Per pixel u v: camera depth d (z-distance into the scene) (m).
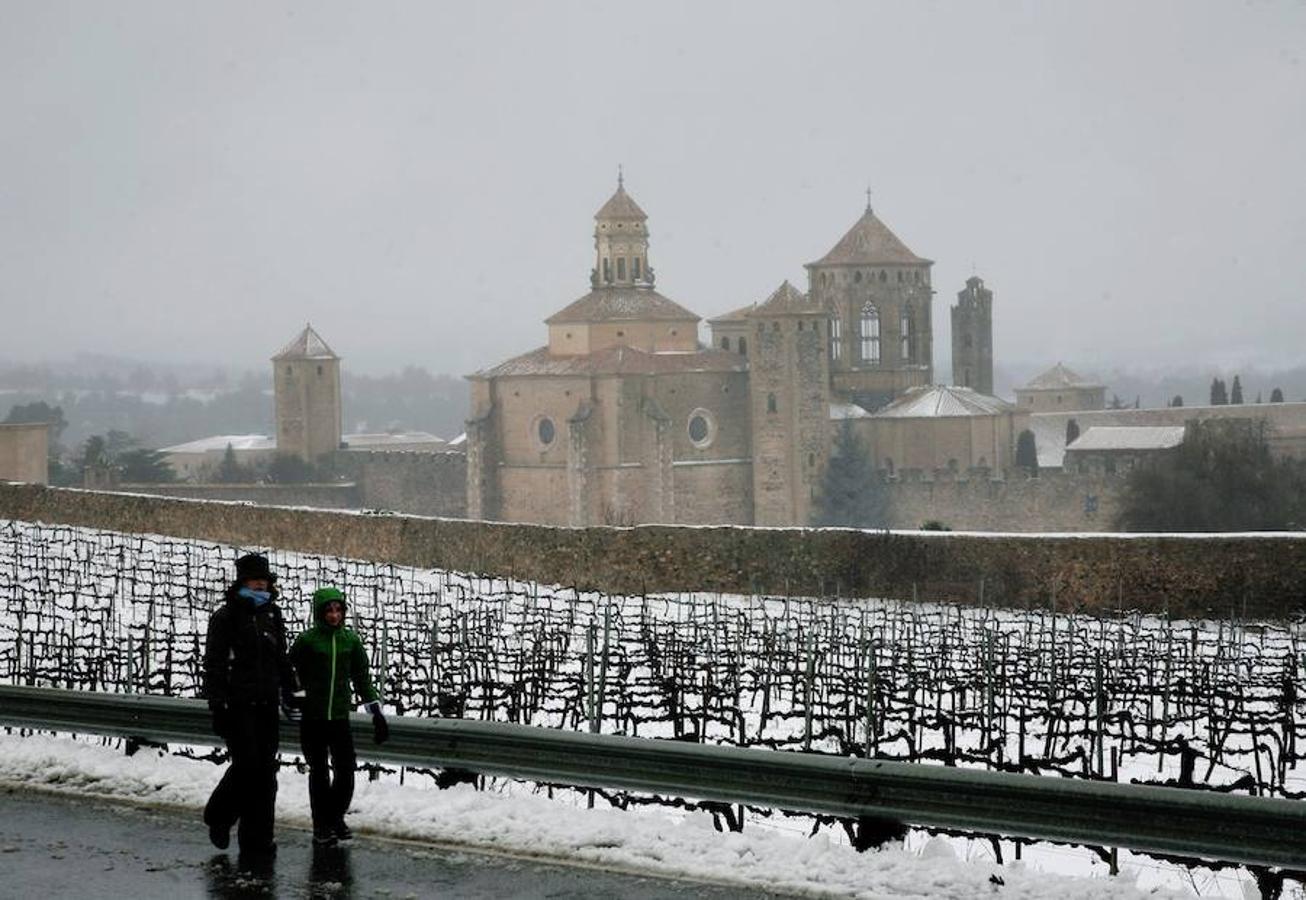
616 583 48.97
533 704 27.83
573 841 18.39
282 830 19.42
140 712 21.69
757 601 46.09
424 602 42.78
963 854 21.20
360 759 20.23
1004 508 185.62
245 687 18.41
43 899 16.83
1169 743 25.27
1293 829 15.74
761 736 27.62
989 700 28.53
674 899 16.62
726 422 197.38
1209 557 43.44
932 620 42.69
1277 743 26.55
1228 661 31.23
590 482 190.12
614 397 189.75
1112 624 41.78
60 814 19.97
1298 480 128.50
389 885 17.23
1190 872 18.58
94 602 44.69
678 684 30.11
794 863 17.42
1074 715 28.31
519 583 49.72
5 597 40.25
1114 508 180.12
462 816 19.22
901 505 191.62
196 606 41.50
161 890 17.12
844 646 35.16
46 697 22.16
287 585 48.03
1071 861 21.14
